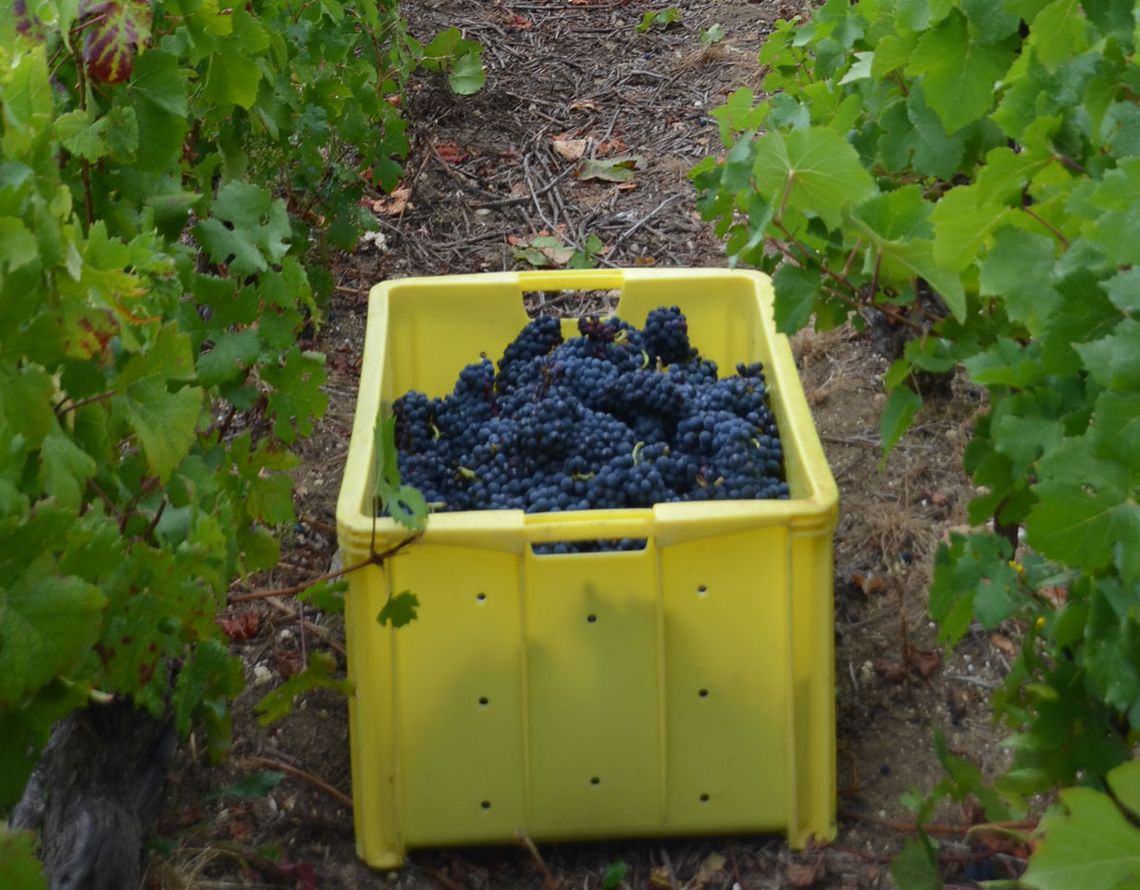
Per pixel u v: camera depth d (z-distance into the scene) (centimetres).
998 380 160
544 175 445
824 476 204
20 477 134
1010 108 166
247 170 304
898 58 210
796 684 204
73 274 134
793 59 322
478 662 200
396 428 247
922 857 182
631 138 468
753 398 247
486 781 206
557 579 196
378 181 403
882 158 220
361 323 370
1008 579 174
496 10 572
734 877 207
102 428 153
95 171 192
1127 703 152
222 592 168
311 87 338
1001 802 192
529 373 259
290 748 233
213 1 208
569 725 203
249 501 207
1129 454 136
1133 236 131
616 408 245
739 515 192
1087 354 137
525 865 211
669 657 201
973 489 291
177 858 206
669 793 207
